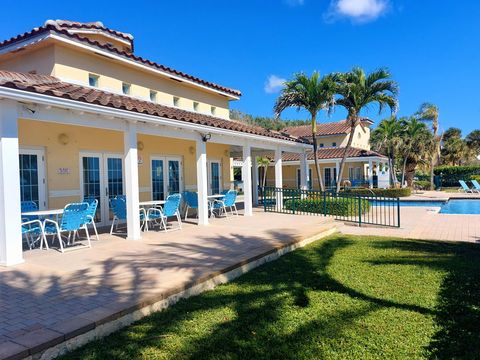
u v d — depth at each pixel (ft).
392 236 34.91
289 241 28.19
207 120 40.68
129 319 14.07
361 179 113.39
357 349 12.25
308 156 99.09
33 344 10.94
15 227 21.04
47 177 31.81
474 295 17.33
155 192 43.47
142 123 30.19
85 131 35.04
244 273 21.83
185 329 13.62
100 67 38.58
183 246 26.32
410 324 14.20
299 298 17.21
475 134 180.86
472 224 42.34
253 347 12.32
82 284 17.16
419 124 100.73
